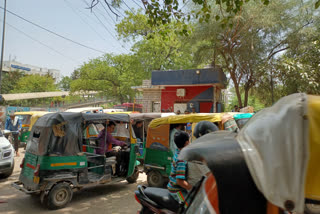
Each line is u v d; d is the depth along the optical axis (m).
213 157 1.12
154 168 6.50
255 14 12.18
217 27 12.73
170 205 3.04
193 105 17.09
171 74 17.16
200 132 3.69
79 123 5.55
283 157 1.01
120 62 34.47
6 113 21.91
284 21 12.85
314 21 12.90
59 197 5.11
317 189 0.95
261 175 1.01
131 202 5.54
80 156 5.49
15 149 10.89
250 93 16.27
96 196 5.97
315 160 0.98
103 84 34.38
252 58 13.27
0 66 19.30
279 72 12.36
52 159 5.06
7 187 6.56
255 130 1.19
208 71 16.14
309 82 11.10
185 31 6.12
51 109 27.03
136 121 10.26
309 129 1.01
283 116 1.10
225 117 5.88
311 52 12.70
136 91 30.59
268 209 1.00
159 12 5.99
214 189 1.20
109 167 6.21
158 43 26.08
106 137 6.56
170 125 6.73
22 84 45.94
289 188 0.96
